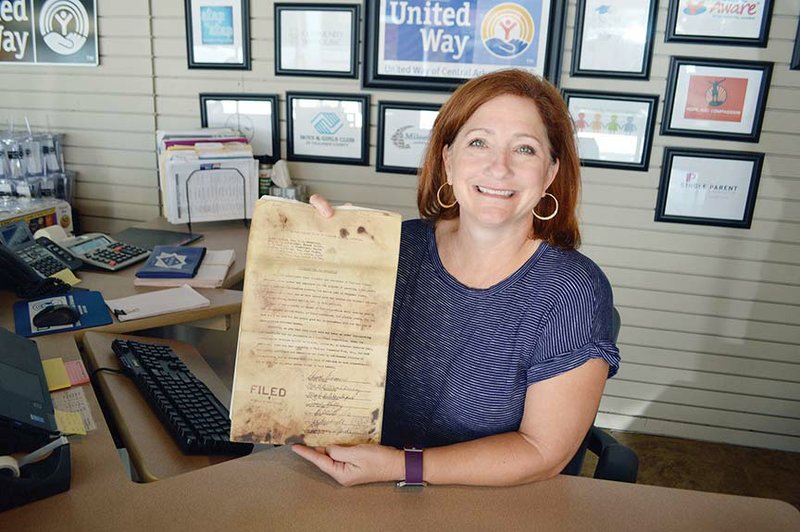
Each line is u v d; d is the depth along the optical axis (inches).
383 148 116.0
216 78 118.7
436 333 49.5
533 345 46.3
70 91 125.4
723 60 103.4
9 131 127.3
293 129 118.2
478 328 47.9
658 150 108.8
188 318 71.4
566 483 43.9
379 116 114.4
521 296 47.3
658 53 105.5
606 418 121.6
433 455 42.6
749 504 42.5
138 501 39.8
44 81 126.0
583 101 108.6
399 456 42.1
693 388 117.3
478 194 46.6
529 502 41.5
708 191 108.7
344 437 42.6
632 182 110.5
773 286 110.9
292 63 115.1
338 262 41.8
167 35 118.6
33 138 120.5
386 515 39.4
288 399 41.9
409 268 52.2
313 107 116.5
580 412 44.1
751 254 110.3
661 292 114.3
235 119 119.6
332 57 113.7
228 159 106.0
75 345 62.2
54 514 38.3
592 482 44.2
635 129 108.3
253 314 41.3
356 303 41.9
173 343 69.6
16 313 68.1
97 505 39.3
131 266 88.4
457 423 48.7
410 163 116.0
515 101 46.0
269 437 42.0
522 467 42.8
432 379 49.4
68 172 128.0
